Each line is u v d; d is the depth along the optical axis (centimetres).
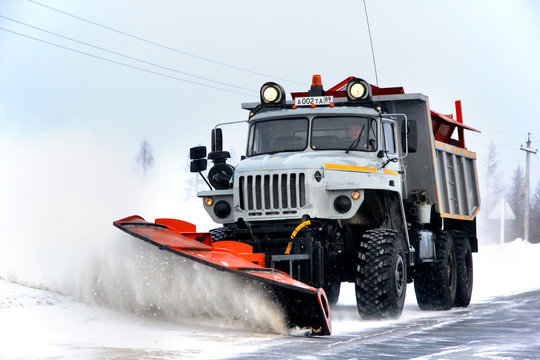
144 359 1291
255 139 2320
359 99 2277
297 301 1677
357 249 2284
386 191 2250
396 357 1361
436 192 2652
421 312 2503
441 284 2553
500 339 1627
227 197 2191
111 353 1345
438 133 2903
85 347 1405
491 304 2709
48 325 1630
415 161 2630
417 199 2605
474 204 3203
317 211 2030
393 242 2095
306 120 2264
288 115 2277
